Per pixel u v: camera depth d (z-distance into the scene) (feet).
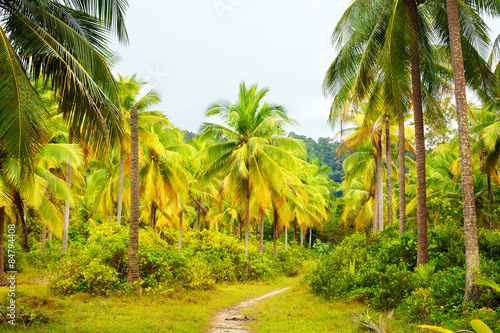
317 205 125.49
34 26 24.54
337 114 45.21
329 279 41.86
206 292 48.73
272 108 69.10
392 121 61.26
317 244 151.02
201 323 29.37
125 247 43.98
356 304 34.01
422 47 39.65
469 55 37.78
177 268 46.88
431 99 43.80
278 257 97.71
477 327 13.47
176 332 24.84
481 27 35.88
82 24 28.91
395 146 78.02
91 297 36.88
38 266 66.33
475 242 26.53
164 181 76.23
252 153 66.18
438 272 33.27
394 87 35.19
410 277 31.42
